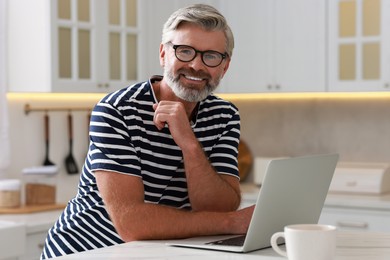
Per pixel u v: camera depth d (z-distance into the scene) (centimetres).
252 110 555
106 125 235
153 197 249
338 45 475
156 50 491
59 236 247
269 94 542
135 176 234
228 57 247
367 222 436
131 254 202
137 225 226
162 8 493
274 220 212
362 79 468
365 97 511
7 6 443
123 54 469
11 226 350
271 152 547
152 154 245
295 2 490
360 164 501
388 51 458
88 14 448
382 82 460
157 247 214
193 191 247
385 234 242
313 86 485
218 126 259
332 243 181
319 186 229
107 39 458
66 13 435
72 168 483
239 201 259
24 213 411
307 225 189
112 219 231
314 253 179
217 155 259
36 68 432
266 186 200
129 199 229
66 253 244
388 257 200
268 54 501
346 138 519
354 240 228
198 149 244
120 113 238
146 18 484
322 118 528
